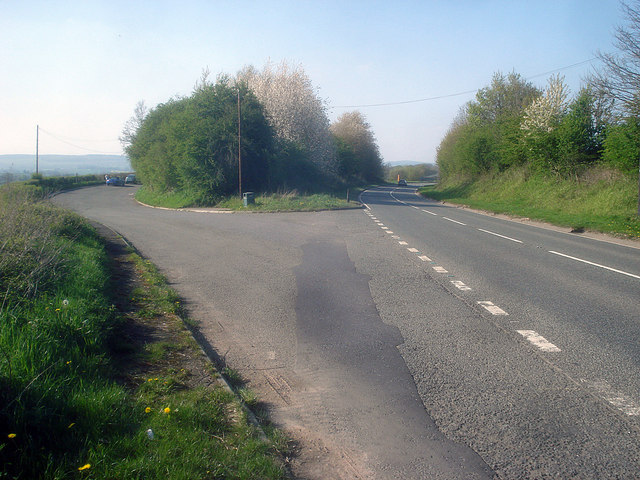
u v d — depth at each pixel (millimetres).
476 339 6078
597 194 24547
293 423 4090
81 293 6875
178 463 3135
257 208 28938
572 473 3334
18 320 5039
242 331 6531
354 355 5598
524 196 32406
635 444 3693
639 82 21188
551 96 33438
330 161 56562
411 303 7801
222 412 4078
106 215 26438
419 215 25844
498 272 10281
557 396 4500
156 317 6840
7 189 14297
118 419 3584
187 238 16062
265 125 36875
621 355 5504
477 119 52219
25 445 3094
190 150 33969
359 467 3445
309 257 12227
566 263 11422
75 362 4438
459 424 4023
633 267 10984
